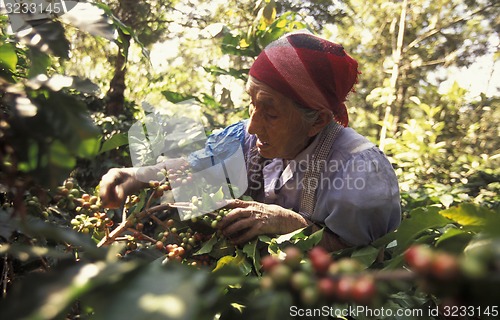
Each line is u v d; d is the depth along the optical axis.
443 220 0.82
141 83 4.66
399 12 6.89
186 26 4.11
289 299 0.43
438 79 7.65
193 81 4.41
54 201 1.07
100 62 4.62
